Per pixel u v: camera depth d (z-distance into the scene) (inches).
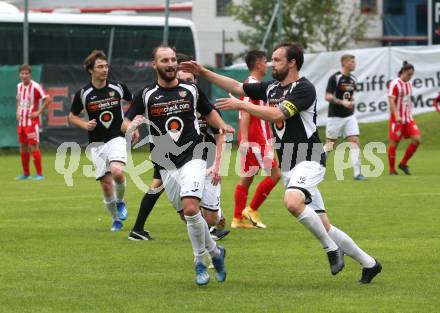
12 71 2723.9
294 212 877.8
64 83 2775.6
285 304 821.9
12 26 2982.3
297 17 3966.5
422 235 1232.2
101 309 805.2
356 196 1694.1
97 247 1141.1
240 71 2864.2
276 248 1132.5
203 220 891.4
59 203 1614.2
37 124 2069.4
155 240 1198.3
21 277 950.4
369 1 4734.3
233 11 3895.2
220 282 922.1
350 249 903.1
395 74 3024.1
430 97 3038.9
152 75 2832.2
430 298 844.6
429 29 3181.6
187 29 3164.4
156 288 894.4
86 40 3048.7
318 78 2987.2
